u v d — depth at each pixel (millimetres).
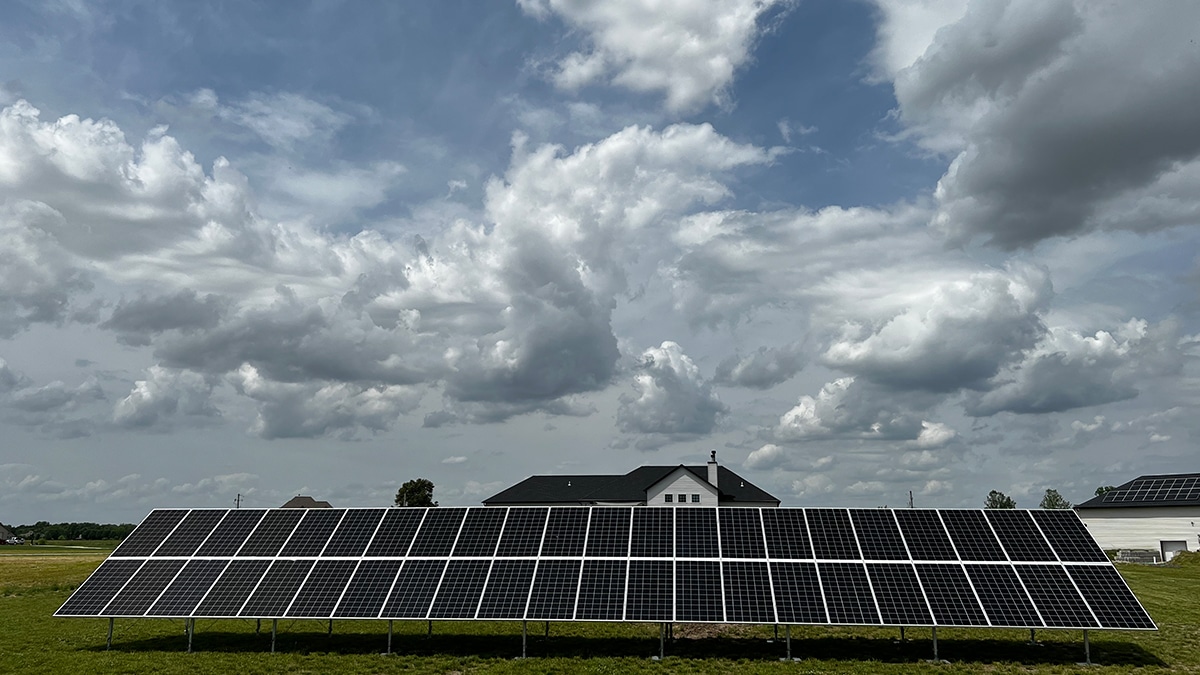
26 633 34344
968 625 25938
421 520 32719
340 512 33750
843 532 29984
